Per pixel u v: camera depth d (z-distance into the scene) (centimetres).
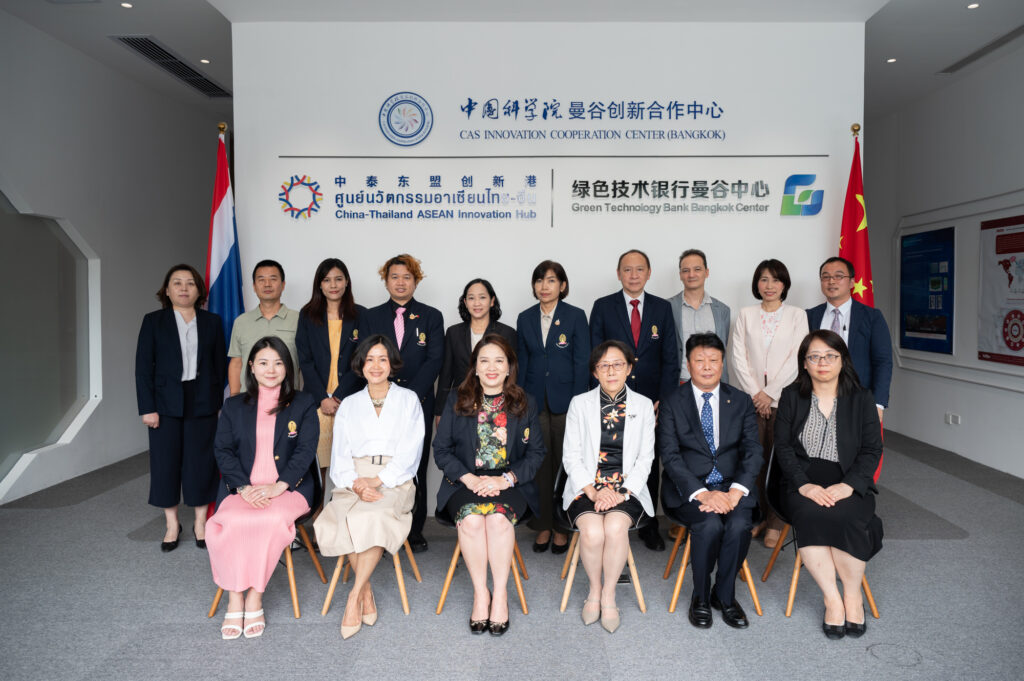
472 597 300
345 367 362
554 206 430
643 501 288
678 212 430
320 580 320
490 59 426
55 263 507
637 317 371
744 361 372
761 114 427
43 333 496
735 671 235
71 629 268
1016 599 293
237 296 416
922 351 627
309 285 429
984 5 431
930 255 612
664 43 426
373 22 423
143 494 466
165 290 359
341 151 426
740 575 322
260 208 427
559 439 357
